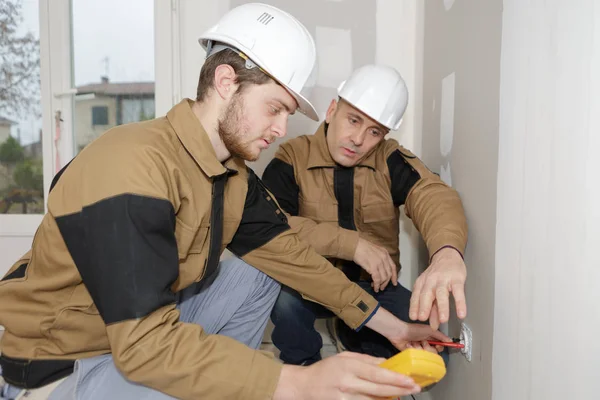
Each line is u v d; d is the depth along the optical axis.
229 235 1.23
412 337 1.32
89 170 0.87
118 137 0.93
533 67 0.94
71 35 2.25
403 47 2.16
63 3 2.21
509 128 1.06
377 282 1.51
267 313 1.42
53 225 0.91
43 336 0.97
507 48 1.07
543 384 0.90
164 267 0.84
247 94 1.00
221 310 1.33
